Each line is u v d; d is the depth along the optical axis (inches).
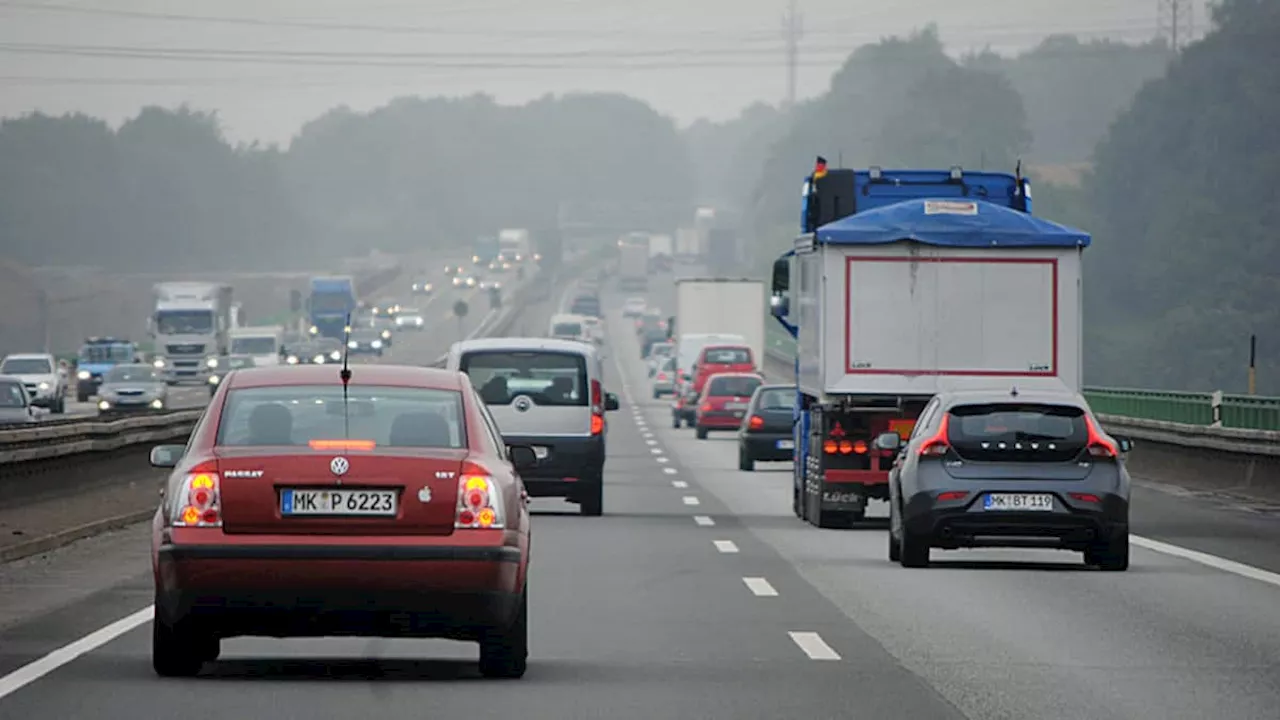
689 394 6727.4
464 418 1239.5
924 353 2509.8
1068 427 1982.0
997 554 2201.0
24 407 5201.8
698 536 2434.8
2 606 1628.9
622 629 1497.3
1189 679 1239.5
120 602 1660.9
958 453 1977.1
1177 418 3902.6
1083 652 1369.3
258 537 1161.4
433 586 1164.5
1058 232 2507.4
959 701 1146.0
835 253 2514.8
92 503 2532.0
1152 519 2738.7
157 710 1091.3
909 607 1652.3
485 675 1231.5
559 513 2869.1
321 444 1192.2
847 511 2541.8
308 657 1337.4
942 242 2506.2
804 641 1425.9
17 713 1077.8
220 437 1208.8
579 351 2780.5
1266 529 2556.6
